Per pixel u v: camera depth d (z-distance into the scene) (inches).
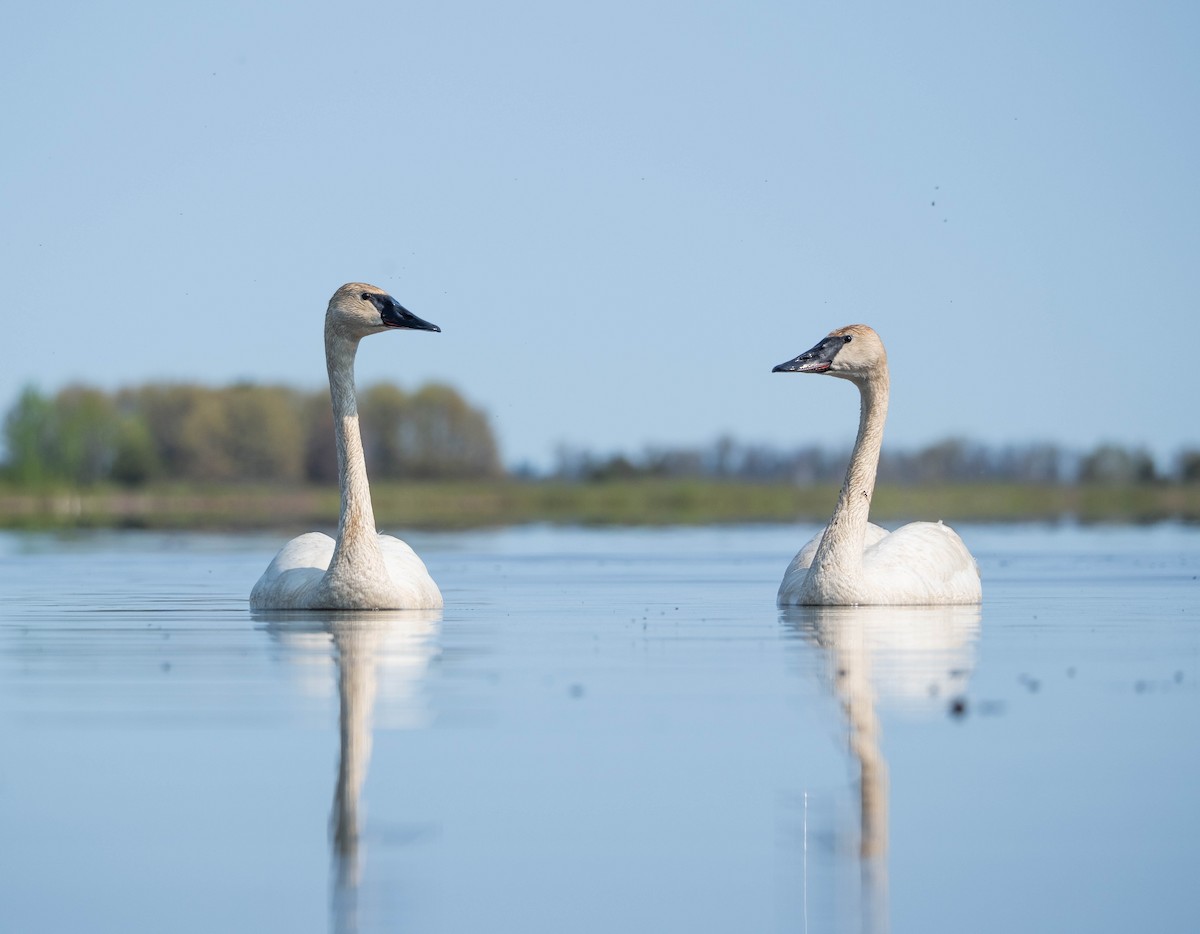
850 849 370.9
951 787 416.8
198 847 367.6
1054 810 398.0
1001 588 981.8
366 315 795.4
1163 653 636.1
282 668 588.4
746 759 442.0
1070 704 518.3
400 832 379.2
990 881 348.8
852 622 757.3
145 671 581.6
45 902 333.1
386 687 546.3
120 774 423.8
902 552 860.0
